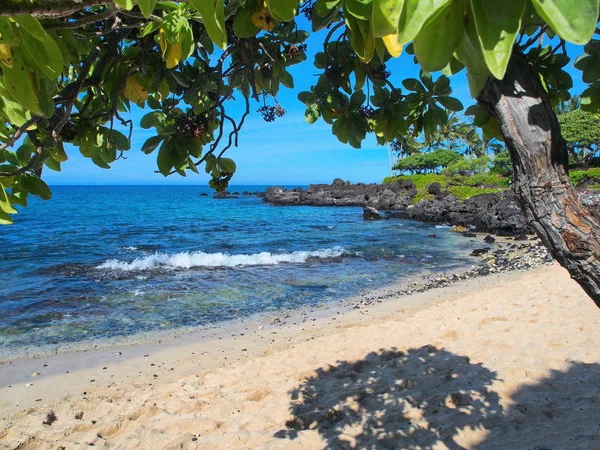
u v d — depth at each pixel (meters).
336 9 1.10
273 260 21.34
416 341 7.68
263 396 6.09
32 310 12.74
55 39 1.25
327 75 2.07
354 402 5.42
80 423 5.62
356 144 2.17
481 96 1.39
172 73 1.91
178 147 1.85
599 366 5.52
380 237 29.23
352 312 11.86
